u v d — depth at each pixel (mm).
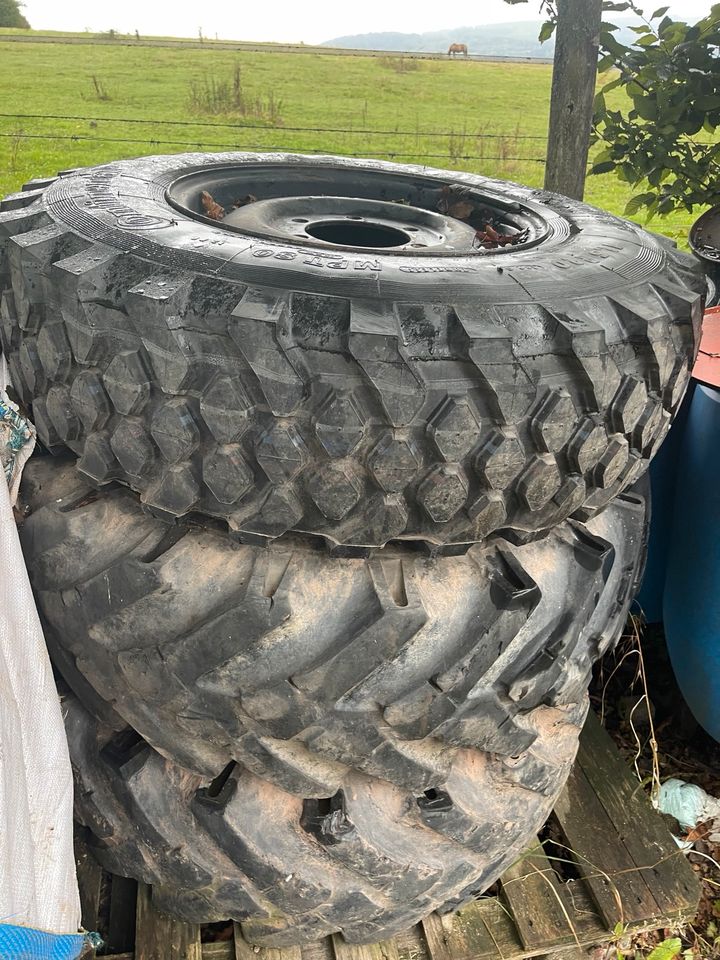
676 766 2699
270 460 1216
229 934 1859
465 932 1870
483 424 1242
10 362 1562
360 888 1575
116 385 1272
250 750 1419
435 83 9445
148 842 1587
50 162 4457
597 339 1265
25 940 1178
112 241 1367
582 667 1662
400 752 1437
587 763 2354
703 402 2404
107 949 1810
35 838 1325
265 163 2266
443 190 2258
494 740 1521
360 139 6000
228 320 1178
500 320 1227
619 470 1431
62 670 1567
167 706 1423
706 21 3289
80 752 1625
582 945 1906
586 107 3385
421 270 1307
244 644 1320
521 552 1510
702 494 2396
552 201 2104
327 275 1244
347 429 1175
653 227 5641
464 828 1588
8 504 1298
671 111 3506
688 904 1981
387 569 1377
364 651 1319
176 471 1288
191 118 5910
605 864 2066
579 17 3219
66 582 1467
